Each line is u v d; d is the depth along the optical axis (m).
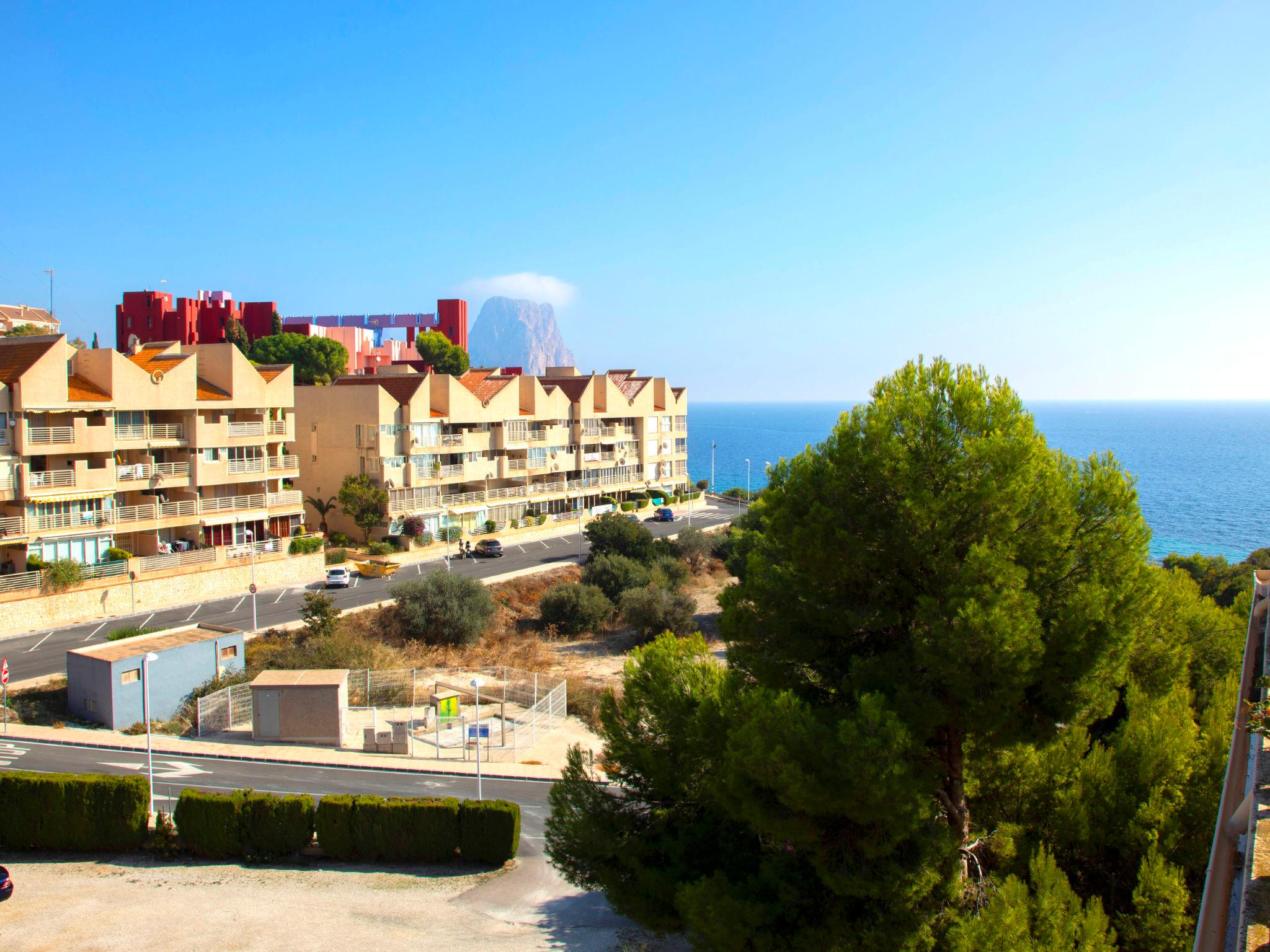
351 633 48.69
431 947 20.11
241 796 26.12
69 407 49.78
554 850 19.14
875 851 14.65
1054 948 13.43
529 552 75.81
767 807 15.11
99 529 51.72
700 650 19.91
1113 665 15.70
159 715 38.09
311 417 73.31
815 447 18.62
